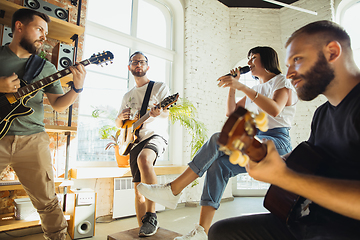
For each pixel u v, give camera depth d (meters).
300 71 0.73
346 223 0.67
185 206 3.69
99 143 3.26
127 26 3.80
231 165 1.41
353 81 0.72
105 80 3.41
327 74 0.71
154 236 1.68
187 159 3.89
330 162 0.76
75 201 2.21
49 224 1.73
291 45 0.76
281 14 4.84
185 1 4.35
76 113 2.86
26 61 1.80
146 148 1.95
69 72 1.80
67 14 2.60
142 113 2.19
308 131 4.16
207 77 4.27
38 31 1.79
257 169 0.53
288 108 1.66
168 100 1.94
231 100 1.98
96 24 3.36
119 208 2.94
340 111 0.74
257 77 1.97
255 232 0.86
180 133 3.98
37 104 1.78
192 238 1.33
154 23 4.13
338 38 0.71
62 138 2.76
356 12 4.26
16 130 1.66
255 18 4.84
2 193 2.37
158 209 3.26
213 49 4.45
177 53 4.26
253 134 0.45
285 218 0.78
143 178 1.81
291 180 0.52
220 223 0.91
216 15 4.60
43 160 1.71
